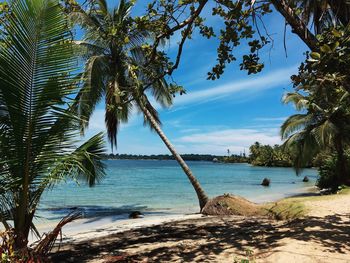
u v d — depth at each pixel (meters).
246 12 6.40
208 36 7.73
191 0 7.02
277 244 6.71
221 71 7.43
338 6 6.47
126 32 8.01
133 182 38.22
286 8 5.98
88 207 18.88
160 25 7.43
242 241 7.72
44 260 4.55
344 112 21.77
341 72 4.95
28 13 5.04
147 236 9.69
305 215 10.07
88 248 8.27
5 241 4.03
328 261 5.39
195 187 17.23
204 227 10.64
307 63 5.27
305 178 42.91
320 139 23.73
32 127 5.36
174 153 17.78
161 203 20.75
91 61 15.91
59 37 5.29
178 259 6.56
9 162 5.24
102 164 11.89
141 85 8.12
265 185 35.06
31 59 5.18
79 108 7.25
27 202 5.57
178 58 7.60
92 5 7.45
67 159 5.44
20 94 5.21
